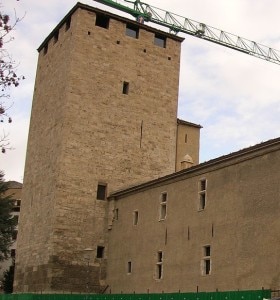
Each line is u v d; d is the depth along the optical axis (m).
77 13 50.47
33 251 47.97
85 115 48.47
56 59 53.00
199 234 33.75
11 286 69.06
